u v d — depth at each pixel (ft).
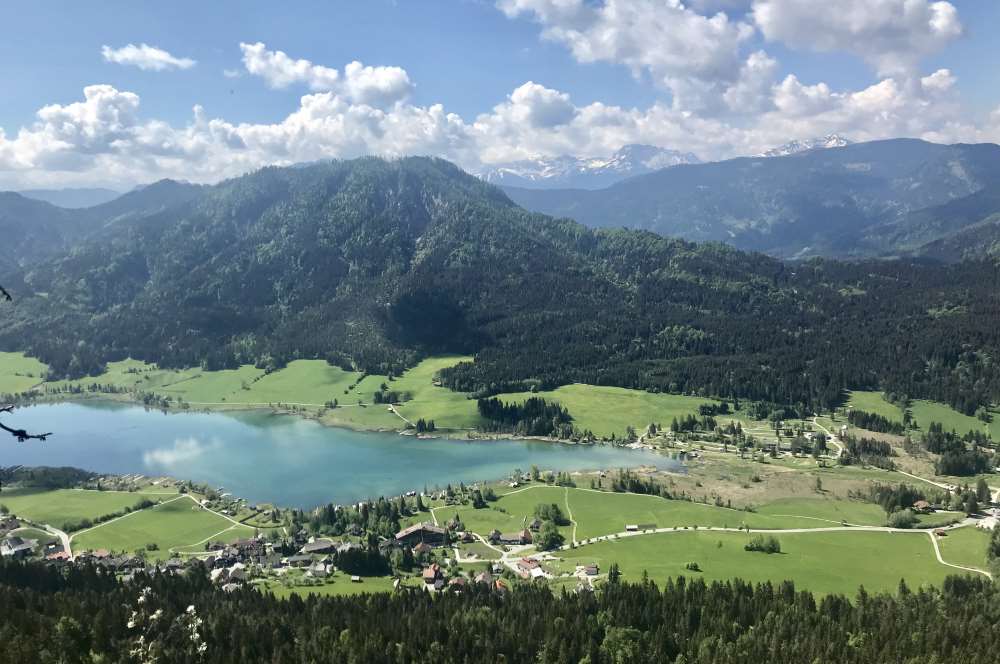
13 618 479.82
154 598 538.88
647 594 569.23
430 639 508.53
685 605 554.05
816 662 462.19
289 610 557.74
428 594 593.01
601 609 558.56
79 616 495.00
